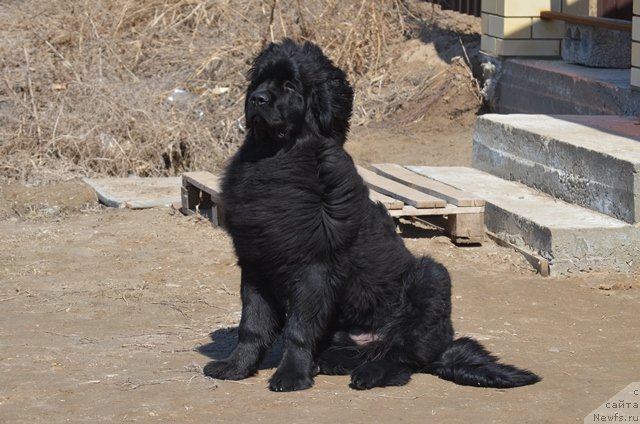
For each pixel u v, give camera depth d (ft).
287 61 20.59
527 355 23.45
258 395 20.48
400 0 63.98
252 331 21.57
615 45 47.37
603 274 30.48
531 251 31.53
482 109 53.16
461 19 63.98
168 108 48.19
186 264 31.65
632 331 25.64
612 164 31.58
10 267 31.35
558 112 46.57
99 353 23.45
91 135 45.06
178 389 20.84
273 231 20.24
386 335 22.04
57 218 38.17
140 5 56.65
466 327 25.77
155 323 26.16
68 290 29.01
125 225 36.68
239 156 21.45
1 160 43.57
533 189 36.32
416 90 54.19
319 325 21.13
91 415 19.24
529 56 51.44
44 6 56.44
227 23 56.75
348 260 21.01
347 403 19.94
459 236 33.09
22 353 23.31
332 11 57.47
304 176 20.40
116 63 52.21
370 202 21.80
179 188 41.55
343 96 21.20
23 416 19.19
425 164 44.73
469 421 18.81
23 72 49.01
